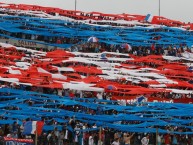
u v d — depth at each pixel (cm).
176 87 16300
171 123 12925
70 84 14738
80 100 14062
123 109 13525
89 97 14662
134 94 14862
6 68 15462
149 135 12450
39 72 15675
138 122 13000
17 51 18362
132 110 13525
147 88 15638
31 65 16512
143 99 14200
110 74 16975
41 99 13488
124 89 14950
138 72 17562
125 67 18150
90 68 17038
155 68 18450
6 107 12825
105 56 19150
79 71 16700
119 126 12556
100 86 14938
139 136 12469
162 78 17150
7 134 11375
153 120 13012
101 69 17450
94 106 13538
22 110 12681
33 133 11088
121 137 12075
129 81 16375
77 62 17800
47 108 12925
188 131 12888
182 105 13938
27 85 14362
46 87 14450
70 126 12119
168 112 13575
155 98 14862
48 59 17838
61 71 16538
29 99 13350
